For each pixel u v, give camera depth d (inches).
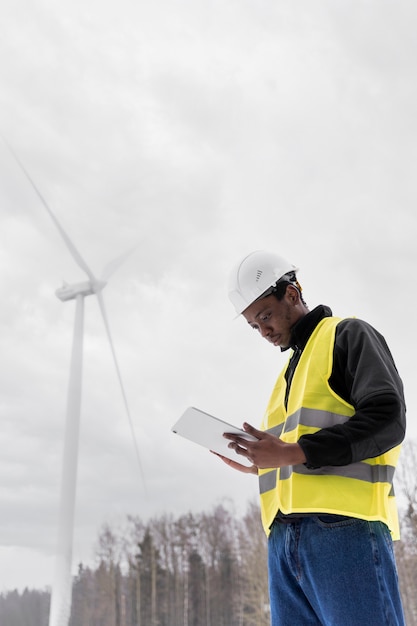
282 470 81.0
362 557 72.6
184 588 1407.5
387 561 73.4
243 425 78.1
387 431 72.7
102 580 1472.7
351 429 72.7
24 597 1768.0
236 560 1382.9
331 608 72.2
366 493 75.6
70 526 727.7
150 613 1398.9
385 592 71.5
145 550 1493.6
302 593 78.4
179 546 1480.1
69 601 733.3
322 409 80.0
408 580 585.6
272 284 93.3
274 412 91.4
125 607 1423.5
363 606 70.8
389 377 75.8
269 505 85.2
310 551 74.9
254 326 97.3
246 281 94.3
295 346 91.3
